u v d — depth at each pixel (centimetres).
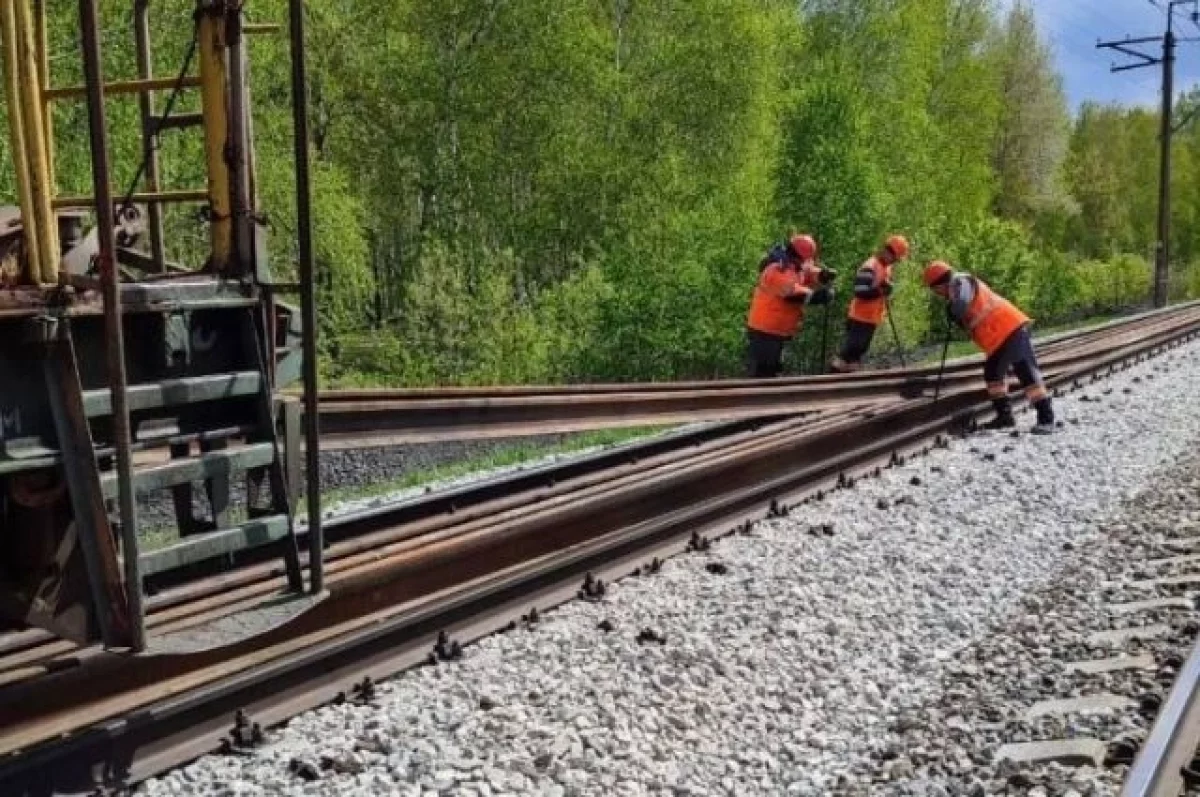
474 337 1502
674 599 604
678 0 2703
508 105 2534
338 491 955
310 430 425
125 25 1391
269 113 1822
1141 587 608
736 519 757
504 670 503
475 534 591
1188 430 1155
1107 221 6138
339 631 493
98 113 340
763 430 1015
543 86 2525
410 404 723
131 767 393
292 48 402
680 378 1727
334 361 1723
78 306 370
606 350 1658
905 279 2269
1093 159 6162
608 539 649
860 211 2055
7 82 367
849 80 2245
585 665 511
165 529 810
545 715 458
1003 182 5478
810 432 940
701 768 429
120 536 392
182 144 1431
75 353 380
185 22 1444
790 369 2008
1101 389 1480
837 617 589
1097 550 711
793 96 2605
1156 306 3888
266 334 439
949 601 624
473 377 1477
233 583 499
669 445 1003
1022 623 574
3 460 353
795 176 2097
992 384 1194
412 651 504
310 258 416
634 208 2442
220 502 425
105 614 369
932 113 4322
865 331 1472
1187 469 948
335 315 1823
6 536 401
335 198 1841
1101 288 4034
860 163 2088
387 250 2825
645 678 498
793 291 1338
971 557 700
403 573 535
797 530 752
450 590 564
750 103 2664
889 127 3153
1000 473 936
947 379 1302
